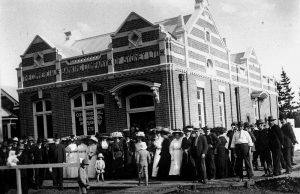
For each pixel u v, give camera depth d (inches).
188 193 460.4
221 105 997.2
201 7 938.7
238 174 525.7
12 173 629.3
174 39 796.0
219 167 566.6
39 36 928.9
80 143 700.0
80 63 864.9
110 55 818.8
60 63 892.0
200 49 902.4
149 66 768.9
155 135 610.9
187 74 814.5
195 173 537.6
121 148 621.9
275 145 552.7
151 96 786.2
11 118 1019.3
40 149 601.0
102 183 569.6
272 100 1427.2
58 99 889.5
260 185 507.2
